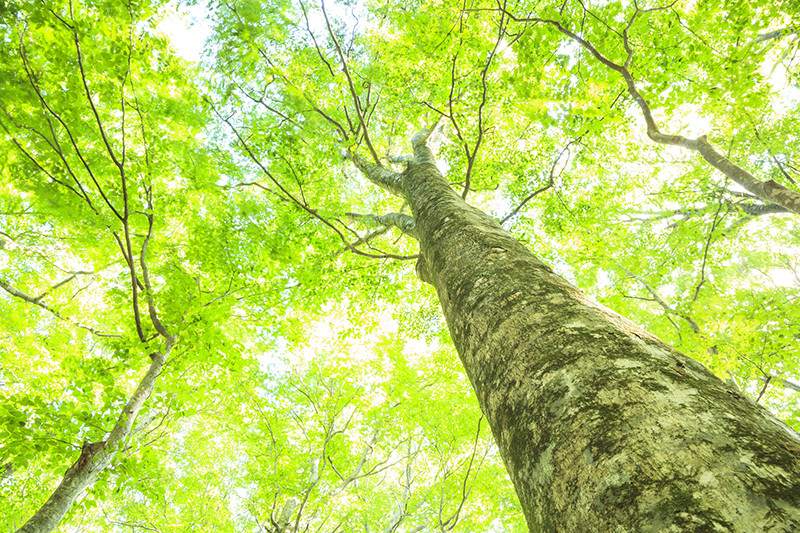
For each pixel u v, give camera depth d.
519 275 1.61
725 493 0.59
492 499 8.11
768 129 8.23
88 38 3.68
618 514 0.65
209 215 6.20
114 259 6.23
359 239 6.30
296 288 6.39
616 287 7.43
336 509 8.41
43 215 4.96
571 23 5.35
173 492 9.12
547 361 1.07
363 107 7.76
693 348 5.16
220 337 4.80
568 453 0.82
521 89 4.86
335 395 7.88
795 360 4.93
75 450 3.97
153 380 4.79
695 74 5.25
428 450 9.09
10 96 3.69
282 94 6.23
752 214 7.77
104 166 4.56
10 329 6.47
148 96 4.55
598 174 8.79
